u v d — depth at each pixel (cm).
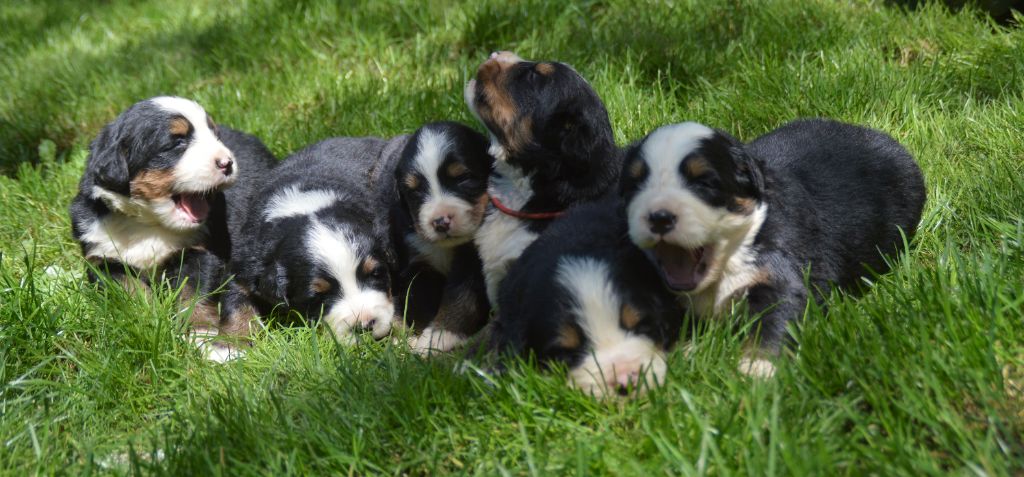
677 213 151
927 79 191
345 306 172
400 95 206
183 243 180
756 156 159
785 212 158
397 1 231
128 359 163
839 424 142
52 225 191
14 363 163
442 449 148
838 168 167
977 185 171
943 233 168
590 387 149
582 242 157
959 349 144
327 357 163
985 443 138
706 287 156
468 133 176
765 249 156
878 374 144
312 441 148
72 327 167
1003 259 152
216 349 170
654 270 155
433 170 172
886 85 190
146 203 177
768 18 206
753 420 141
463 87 204
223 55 230
